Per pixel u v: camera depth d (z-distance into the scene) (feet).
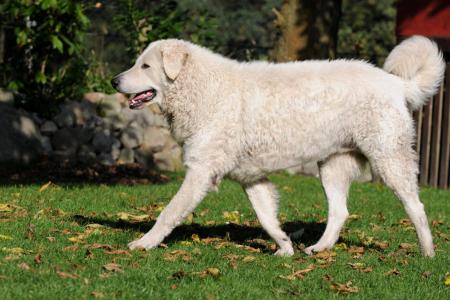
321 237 25.95
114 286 18.84
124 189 37.19
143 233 26.03
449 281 21.31
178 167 48.88
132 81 24.43
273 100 23.52
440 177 47.67
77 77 46.16
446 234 29.76
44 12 43.16
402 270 22.79
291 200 37.68
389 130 23.95
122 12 52.16
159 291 18.83
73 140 44.80
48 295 17.78
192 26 67.10
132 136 47.19
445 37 47.91
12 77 44.39
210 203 34.53
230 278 20.49
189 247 24.43
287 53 55.26
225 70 23.89
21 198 32.17
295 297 19.21
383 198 40.06
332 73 24.08
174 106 24.16
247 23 101.09
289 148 23.79
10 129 42.50
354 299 19.30
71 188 36.27
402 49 24.77
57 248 22.66
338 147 24.43
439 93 47.44
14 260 20.75
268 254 24.29
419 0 49.55
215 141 23.47
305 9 54.80
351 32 99.76
